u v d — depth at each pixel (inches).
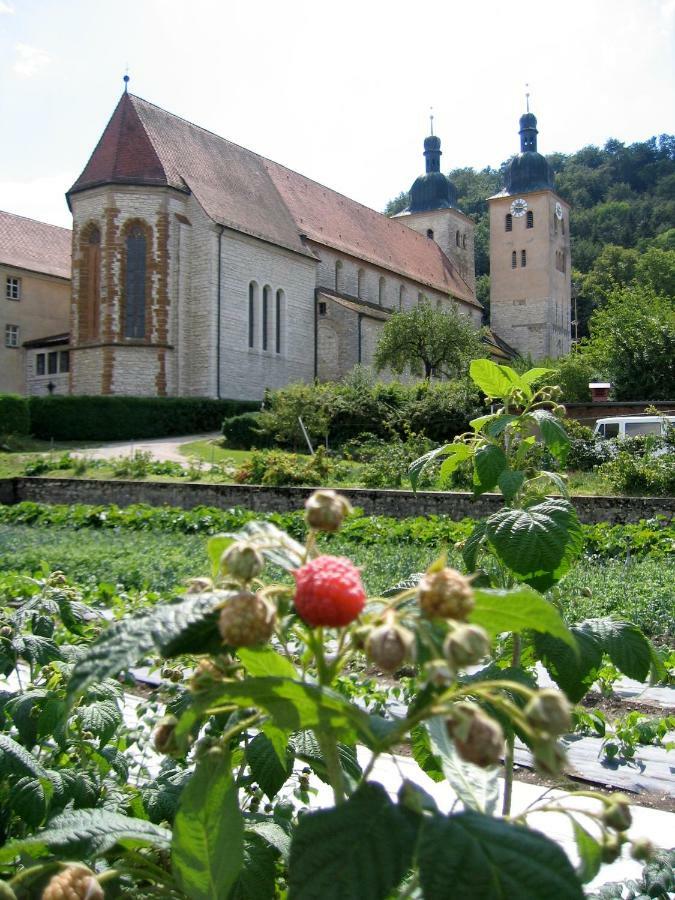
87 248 1669.5
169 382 1640.0
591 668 87.0
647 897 96.3
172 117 1854.1
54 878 52.3
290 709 52.4
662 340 1510.8
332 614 44.0
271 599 51.9
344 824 47.0
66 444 1461.6
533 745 42.9
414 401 1378.0
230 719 85.9
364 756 197.3
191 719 51.8
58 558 519.8
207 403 1599.4
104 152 1697.8
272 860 73.4
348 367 1947.6
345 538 647.1
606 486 838.5
